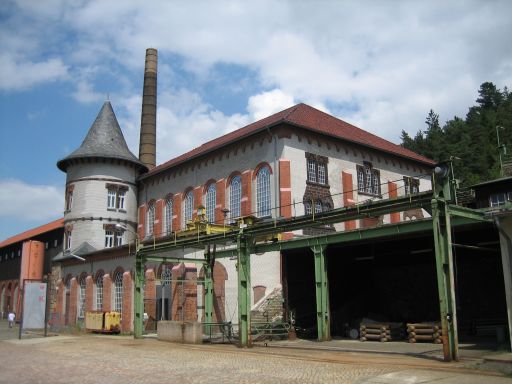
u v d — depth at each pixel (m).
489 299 31.06
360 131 47.66
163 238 37.44
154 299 36.28
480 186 32.56
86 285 45.06
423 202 17.33
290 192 35.06
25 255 58.47
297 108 41.66
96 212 49.09
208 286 30.27
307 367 15.45
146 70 62.53
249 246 24.00
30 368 17.03
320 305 24.78
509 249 17.56
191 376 14.38
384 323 25.81
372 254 29.55
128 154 52.44
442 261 16.39
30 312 31.67
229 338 26.95
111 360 18.67
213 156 42.25
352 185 39.91
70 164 50.88
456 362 15.58
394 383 12.07
